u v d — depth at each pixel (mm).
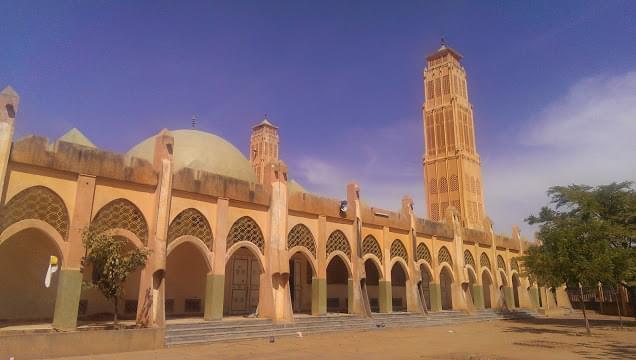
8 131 12758
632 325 25297
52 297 16812
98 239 13039
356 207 23297
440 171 49156
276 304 18359
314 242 21250
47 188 13625
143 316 14547
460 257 30062
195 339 14625
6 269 15953
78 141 20312
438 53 53000
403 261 26047
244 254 22297
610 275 18719
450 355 13391
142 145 22953
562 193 26344
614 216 25578
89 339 11773
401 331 20719
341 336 17984
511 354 13703
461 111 50406
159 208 15484
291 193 20500
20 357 10492
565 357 13094
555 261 19734
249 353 13125
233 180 18219
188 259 20688
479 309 30875
